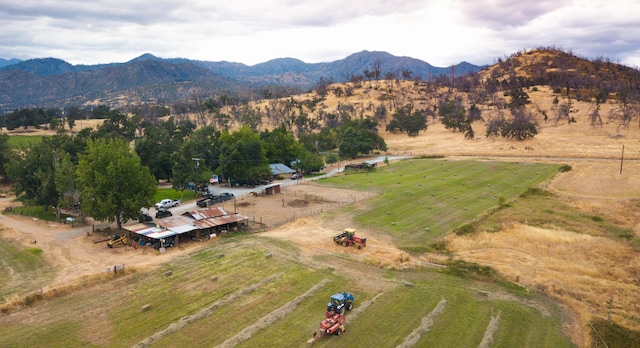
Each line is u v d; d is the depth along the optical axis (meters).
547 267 46.44
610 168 103.88
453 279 42.69
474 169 110.31
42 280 42.03
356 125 174.38
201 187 89.69
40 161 75.94
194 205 78.31
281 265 45.66
